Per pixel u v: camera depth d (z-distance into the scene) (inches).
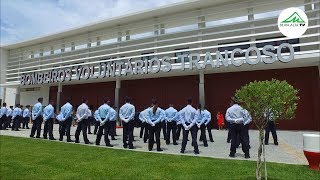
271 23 765.9
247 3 793.6
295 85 777.6
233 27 818.2
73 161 307.4
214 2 817.5
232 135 349.7
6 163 295.7
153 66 848.3
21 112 768.3
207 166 283.0
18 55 1360.7
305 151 277.3
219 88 878.4
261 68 801.6
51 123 528.4
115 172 259.1
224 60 740.7
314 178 239.0
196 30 845.8
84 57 1104.8
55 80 1087.6
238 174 251.8
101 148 400.5
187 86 931.3
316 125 740.7
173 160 312.8
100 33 1076.5
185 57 816.9
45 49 1295.5
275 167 277.3
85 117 476.1
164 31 931.3
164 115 486.9
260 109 217.9
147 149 418.3
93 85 1163.3
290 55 671.1
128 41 977.5
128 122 421.7
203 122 446.3
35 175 245.9
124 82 1052.5
